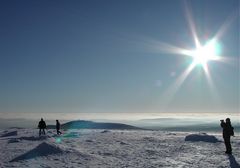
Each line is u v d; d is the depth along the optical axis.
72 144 28.67
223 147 26.94
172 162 18.83
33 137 33.38
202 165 17.78
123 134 46.91
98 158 19.73
